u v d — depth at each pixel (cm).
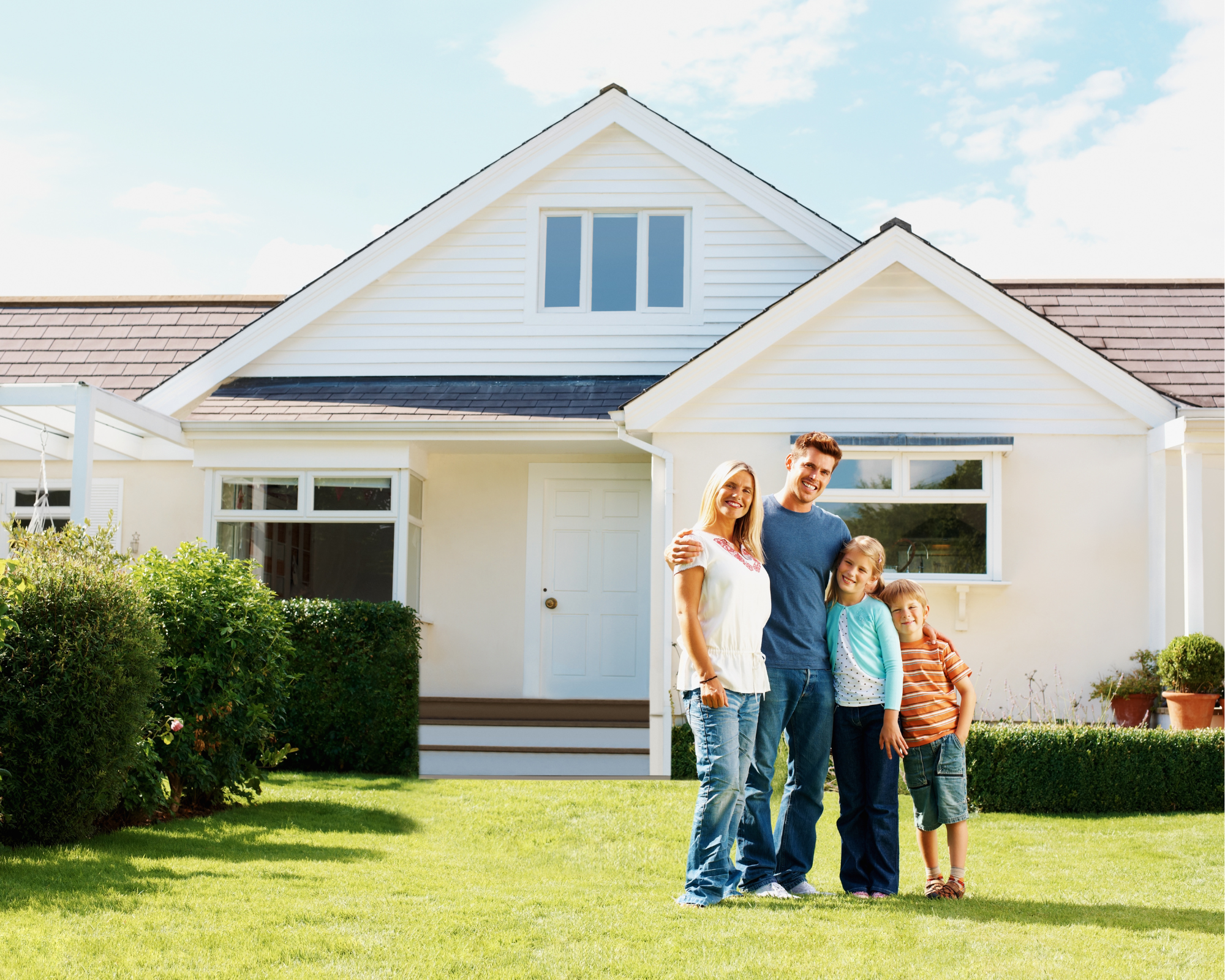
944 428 998
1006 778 781
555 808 748
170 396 1198
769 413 1007
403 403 1122
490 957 364
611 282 1228
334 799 759
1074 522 989
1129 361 1089
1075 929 423
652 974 347
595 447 1135
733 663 462
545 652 1196
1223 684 895
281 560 1113
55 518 1210
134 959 352
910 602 507
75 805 532
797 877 494
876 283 1011
